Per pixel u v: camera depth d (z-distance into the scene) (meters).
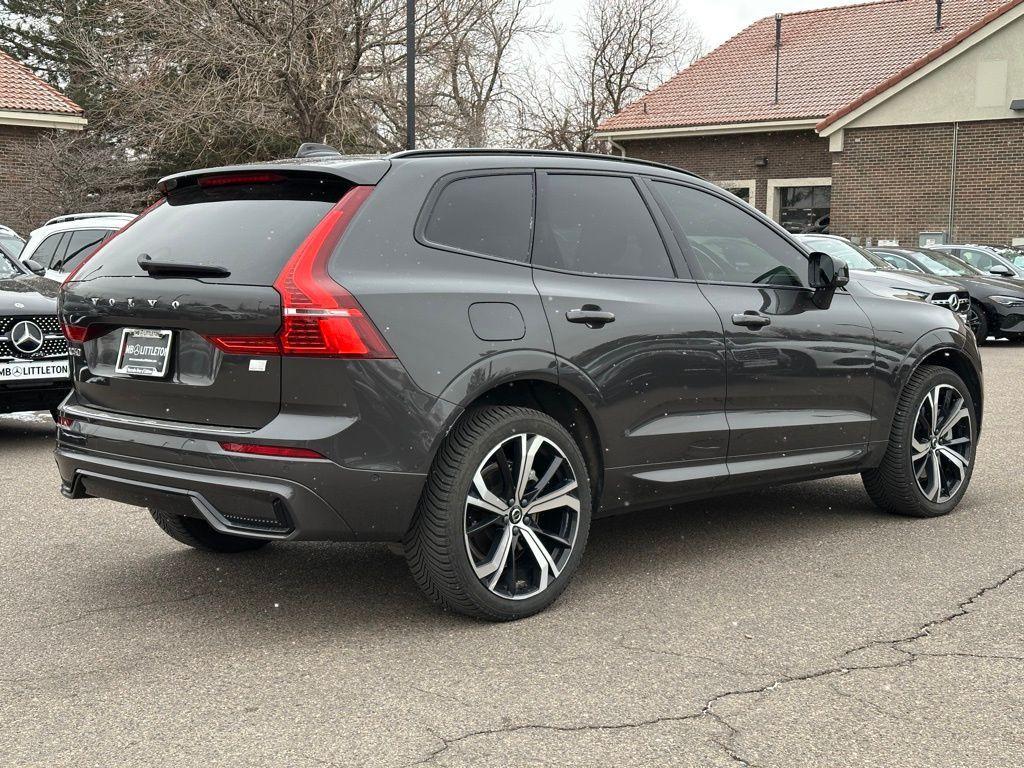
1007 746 2.94
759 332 4.79
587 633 3.86
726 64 32.66
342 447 3.56
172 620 4.05
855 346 5.20
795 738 2.99
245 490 3.57
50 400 7.61
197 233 3.97
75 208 26.94
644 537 5.25
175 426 3.79
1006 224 25.50
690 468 4.60
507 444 3.94
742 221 5.03
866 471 5.56
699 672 3.48
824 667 3.52
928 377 5.52
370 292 3.63
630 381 4.30
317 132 25.92
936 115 26.02
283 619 4.06
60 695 3.33
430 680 3.42
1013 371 13.08
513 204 4.20
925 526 5.44
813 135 29.03
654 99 32.19
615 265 4.43
